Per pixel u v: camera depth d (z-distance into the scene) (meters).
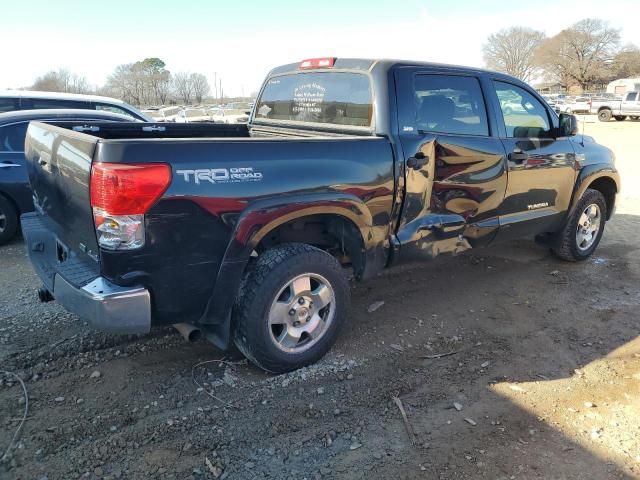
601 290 5.22
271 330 3.38
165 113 22.83
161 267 2.90
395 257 4.00
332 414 3.16
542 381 3.59
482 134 4.50
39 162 3.59
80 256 3.19
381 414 3.18
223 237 3.05
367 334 4.16
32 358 3.62
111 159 2.68
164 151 2.80
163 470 2.68
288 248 3.43
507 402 3.33
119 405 3.17
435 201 4.16
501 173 4.59
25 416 3.03
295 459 2.79
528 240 6.81
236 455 2.80
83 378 3.43
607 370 3.75
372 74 3.94
